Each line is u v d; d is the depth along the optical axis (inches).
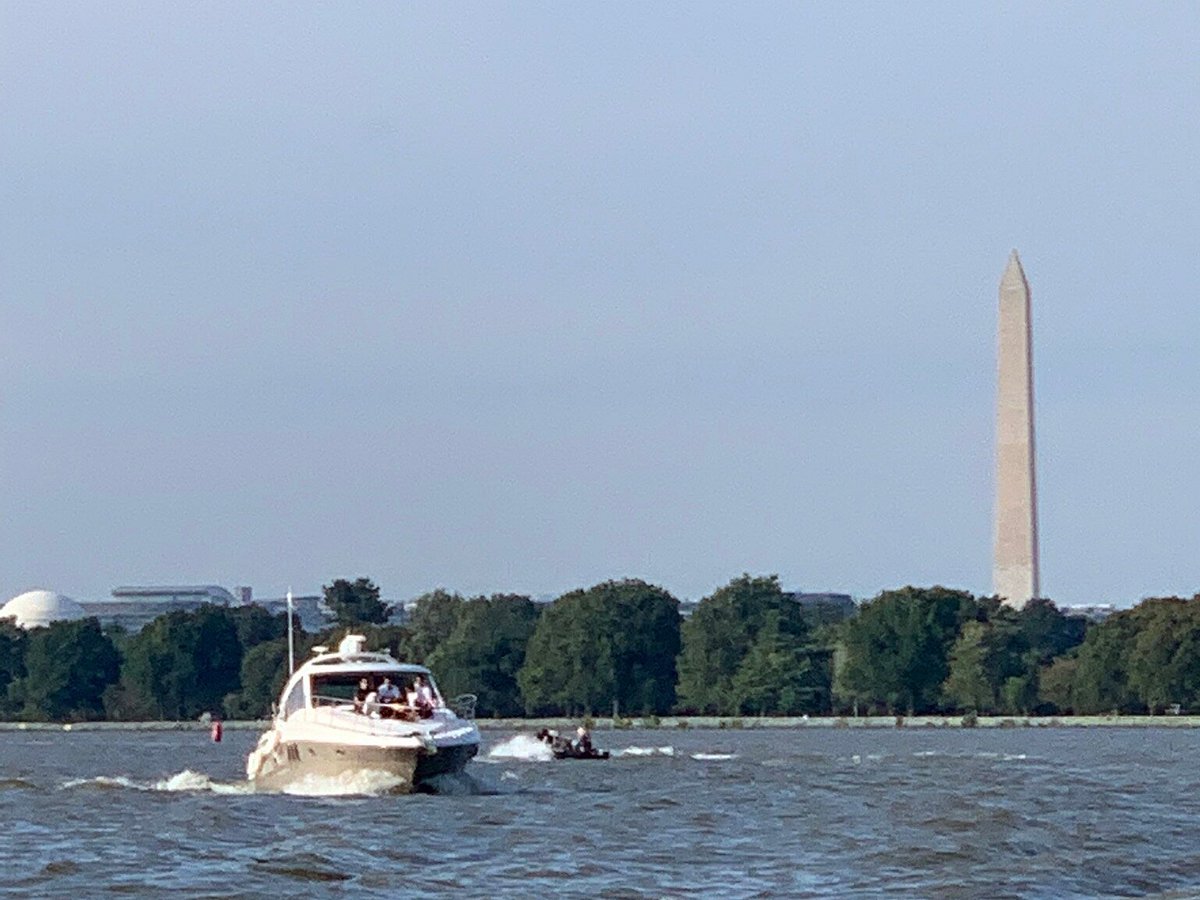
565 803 3329.2
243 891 2284.7
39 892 2292.1
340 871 2423.7
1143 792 3693.4
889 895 2265.0
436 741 3218.5
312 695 3346.5
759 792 3683.6
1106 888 2357.3
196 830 2851.9
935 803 3385.8
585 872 2443.4
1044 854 2615.7
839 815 3157.0
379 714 3275.1
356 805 3171.8
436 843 2696.9
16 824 3031.5
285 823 2923.2
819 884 2353.6
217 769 4879.4
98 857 2583.7
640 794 3607.3
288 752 3380.9
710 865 2517.2
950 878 2396.7
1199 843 2778.1
